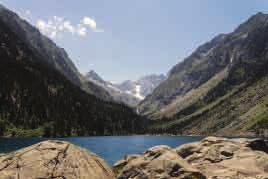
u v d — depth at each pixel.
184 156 24.94
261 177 19.27
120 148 104.94
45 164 14.31
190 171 17.70
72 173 14.33
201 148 24.88
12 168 14.05
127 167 19.25
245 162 21.88
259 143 27.34
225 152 23.83
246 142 26.98
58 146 15.66
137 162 19.27
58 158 14.80
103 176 15.77
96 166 16.06
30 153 14.95
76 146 16.64
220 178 18.95
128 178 18.62
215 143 25.55
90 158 16.34
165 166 18.30
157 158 19.02
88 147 108.56
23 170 13.91
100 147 109.19
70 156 15.16
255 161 22.09
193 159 23.78
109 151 90.88
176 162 18.31
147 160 19.28
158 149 19.89
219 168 21.27
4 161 14.52
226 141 25.98
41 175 13.80
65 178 13.96
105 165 17.17
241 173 19.83
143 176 18.23
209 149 24.44
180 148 25.70
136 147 111.00
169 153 19.34
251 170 20.50
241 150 24.31
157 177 17.81
